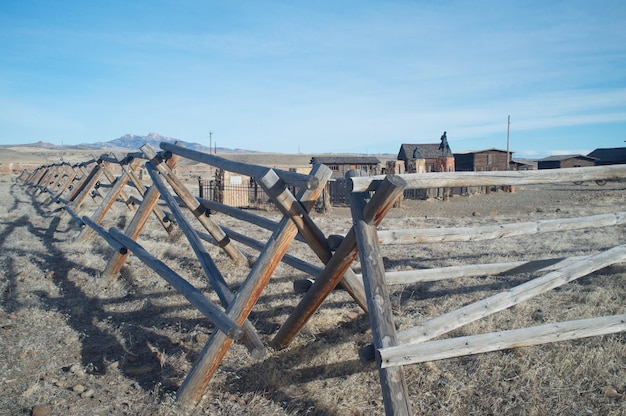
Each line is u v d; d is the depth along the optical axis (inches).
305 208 141.4
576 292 227.8
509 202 944.9
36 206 748.0
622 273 258.8
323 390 142.9
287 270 288.2
